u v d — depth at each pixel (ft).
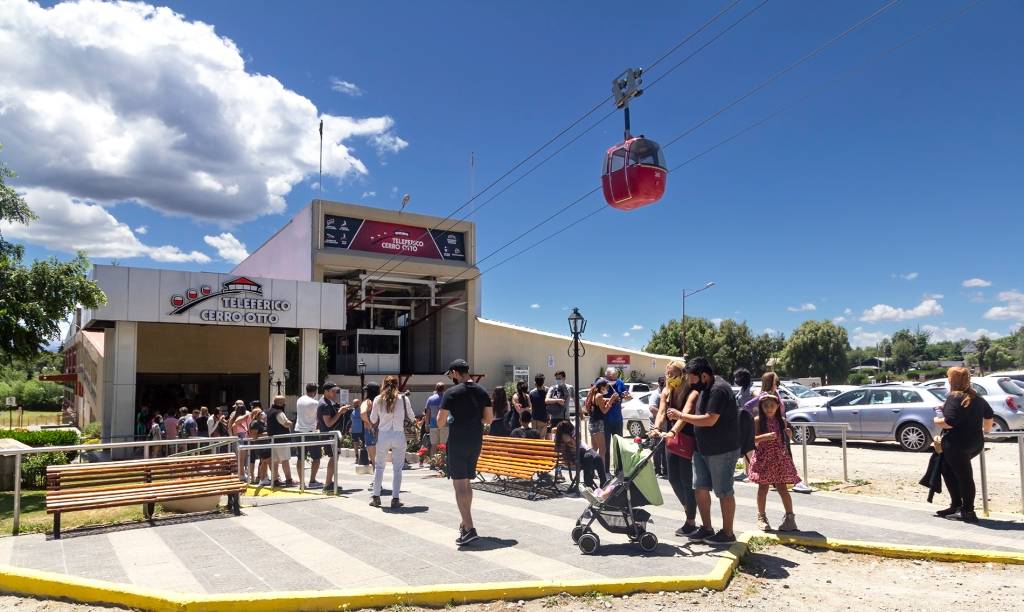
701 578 18.60
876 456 52.11
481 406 22.59
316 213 109.50
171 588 17.75
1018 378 82.84
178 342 96.32
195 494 26.78
